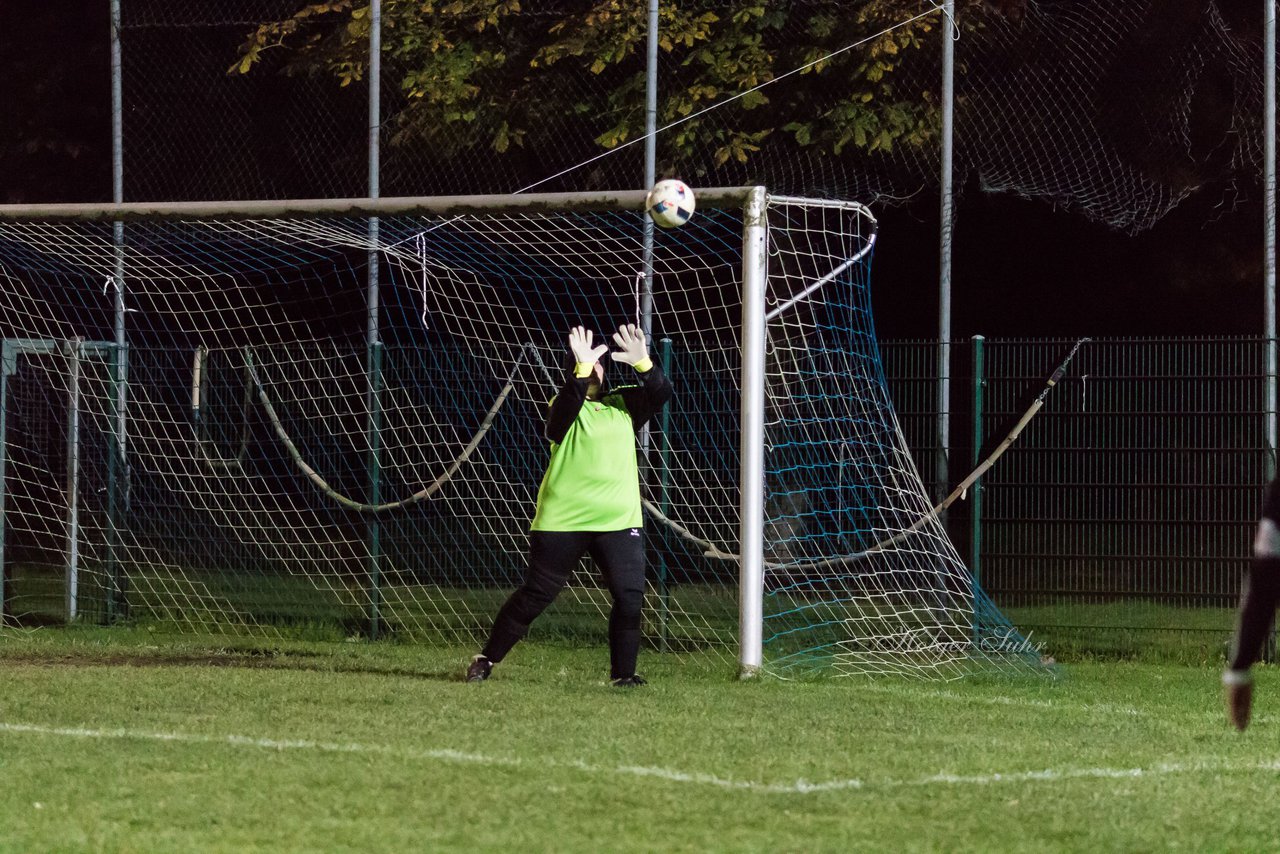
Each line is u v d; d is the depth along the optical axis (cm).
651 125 4381
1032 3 5044
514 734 2550
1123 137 5206
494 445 4619
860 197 5181
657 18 4534
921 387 4219
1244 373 4022
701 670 3622
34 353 4875
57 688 3080
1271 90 4069
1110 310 6469
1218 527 4025
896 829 1908
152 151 5466
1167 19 5119
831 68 5034
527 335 5303
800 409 4197
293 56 5572
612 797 2062
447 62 5147
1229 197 6019
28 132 6788
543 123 5178
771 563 4191
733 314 5225
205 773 2212
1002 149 5069
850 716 2828
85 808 1988
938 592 3997
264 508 4741
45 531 4753
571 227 4412
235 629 4406
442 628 4350
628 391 3309
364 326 6078
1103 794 2120
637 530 3269
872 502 4112
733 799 2061
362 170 5416
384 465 4534
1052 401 4144
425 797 2059
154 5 5272
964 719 2830
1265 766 2366
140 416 4856
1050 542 4138
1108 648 4059
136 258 4881
